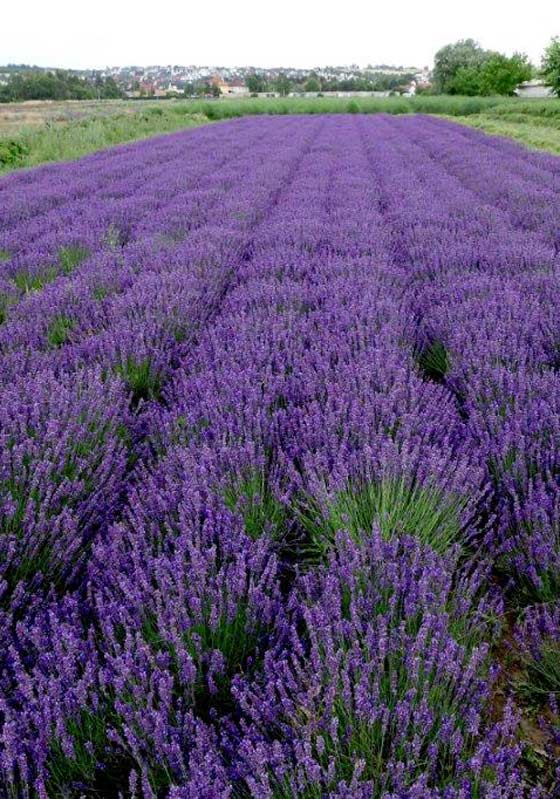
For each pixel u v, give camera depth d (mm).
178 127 27297
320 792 1356
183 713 1671
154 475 2631
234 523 2236
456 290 4809
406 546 2082
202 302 4859
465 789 1319
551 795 1480
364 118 34625
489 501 2506
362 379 3152
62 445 2551
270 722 1579
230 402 3043
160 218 7930
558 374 3273
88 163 14062
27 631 1721
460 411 3361
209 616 1883
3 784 1405
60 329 4422
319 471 2477
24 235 7414
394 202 9016
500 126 24797
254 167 13047
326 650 1597
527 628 2062
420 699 1598
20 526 2217
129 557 2117
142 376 3732
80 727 1579
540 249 5695
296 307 4633
